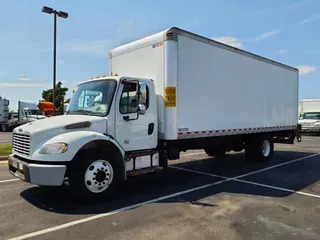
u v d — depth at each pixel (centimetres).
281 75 1106
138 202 536
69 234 390
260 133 1010
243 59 890
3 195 572
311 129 2323
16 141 553
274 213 480
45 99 3950
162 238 378
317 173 824
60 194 580
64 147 487
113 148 554
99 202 532
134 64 730
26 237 379
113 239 375
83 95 631
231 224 429
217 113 789
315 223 437
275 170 870
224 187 658
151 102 643
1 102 3148
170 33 647
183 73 682
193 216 462
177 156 733
